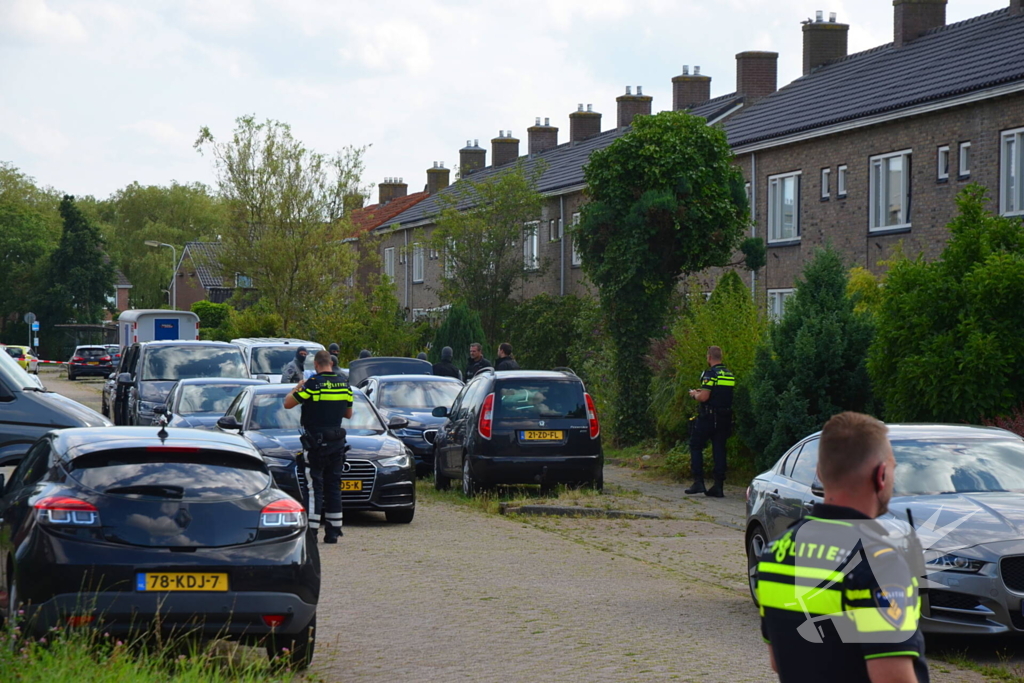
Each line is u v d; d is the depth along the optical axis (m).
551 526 18.52
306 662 9.60
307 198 54.59
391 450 18.70
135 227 149.00
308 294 54.34
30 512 9.27
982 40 35.22
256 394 20.47
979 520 10.44
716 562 15.36
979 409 17.03
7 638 8.39
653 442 29.72
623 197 29.94
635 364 30.62
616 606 12.34
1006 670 9.73
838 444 4.23
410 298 73.94
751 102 49.09
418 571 14.32
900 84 35.75
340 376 16.62
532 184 53.59
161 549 9.08
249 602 9.18
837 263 22.08
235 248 54.56
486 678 9.32
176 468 9.62
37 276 115.44
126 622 8.91
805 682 4.04
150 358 30.69
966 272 17.55
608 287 30.27
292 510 9.70
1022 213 29.78
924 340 17.77
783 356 21.56
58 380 77.62
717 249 30.00
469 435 21.81
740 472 24.17
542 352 46.28
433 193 81.38
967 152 31.69
